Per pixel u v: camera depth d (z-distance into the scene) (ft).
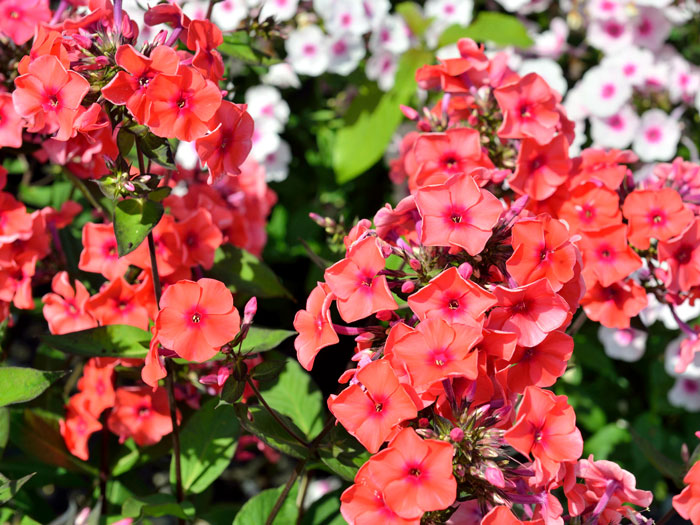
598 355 2.98
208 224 2.39
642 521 2.10
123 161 2.18
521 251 2.05
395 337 2.00
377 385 1.99
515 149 2.41
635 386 3.25
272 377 2.16
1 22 2.39
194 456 2.44
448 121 2.43
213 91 2.11
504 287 2.04
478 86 2.39
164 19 2.20
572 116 3.06
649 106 3.14
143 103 2.10
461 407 2.03
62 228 2.57
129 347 2.29
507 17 3.13
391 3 3.62
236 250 2.54
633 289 2.34
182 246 2.36
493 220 2.05
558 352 2.07
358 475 1.99
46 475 2.64
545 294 2.03
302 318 2.12
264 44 3.17
